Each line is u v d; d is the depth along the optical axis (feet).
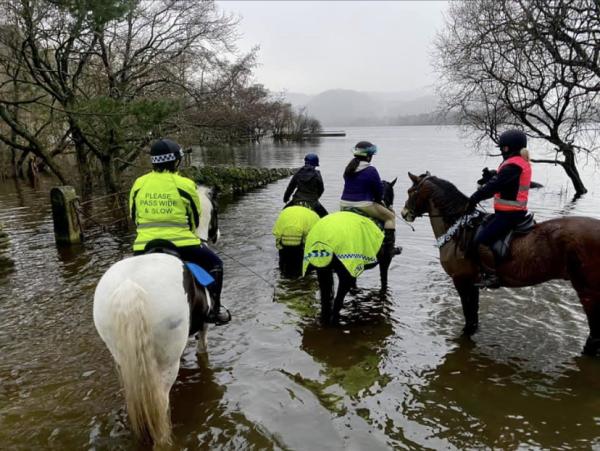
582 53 38.86
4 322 19.49
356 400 13.96
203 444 12.01
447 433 12.45
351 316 19.92
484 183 17.40
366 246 18.47
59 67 47.67
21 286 23.85
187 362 16.26
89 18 38.37
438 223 18.33
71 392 14.28
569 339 17.39
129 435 12.26
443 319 19.44
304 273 18.67
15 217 43.45
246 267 26.50
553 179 66.23
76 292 22.86
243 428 12.67
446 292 22.40
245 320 19.56
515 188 15.57
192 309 12.26
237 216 42.29
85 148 58.08
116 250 30.58
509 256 15.74
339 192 57.21
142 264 11.24
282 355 16.66
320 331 18.53
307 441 12.17
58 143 68.08
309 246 18.54
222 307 16.02
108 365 15.92
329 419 13.07
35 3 38.91
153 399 10.00
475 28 48.26
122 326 9.87
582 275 14.85
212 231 17.13
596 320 15.55
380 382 14.90
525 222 15.93
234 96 72.84
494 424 12.76
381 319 19.58
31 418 13.01
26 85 49.88
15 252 30.37
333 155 127.03
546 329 18.22
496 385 14.61
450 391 14.34
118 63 57.57
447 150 142.72
